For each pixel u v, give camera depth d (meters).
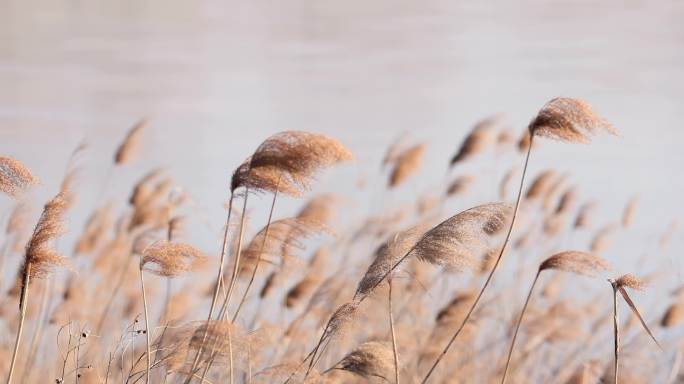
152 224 33.50
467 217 18.98
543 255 42.66
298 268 27.67
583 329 35.50
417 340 29.95
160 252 20.14
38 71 166.12
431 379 29.02
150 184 35.16
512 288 39.03
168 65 174.25
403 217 40.78
